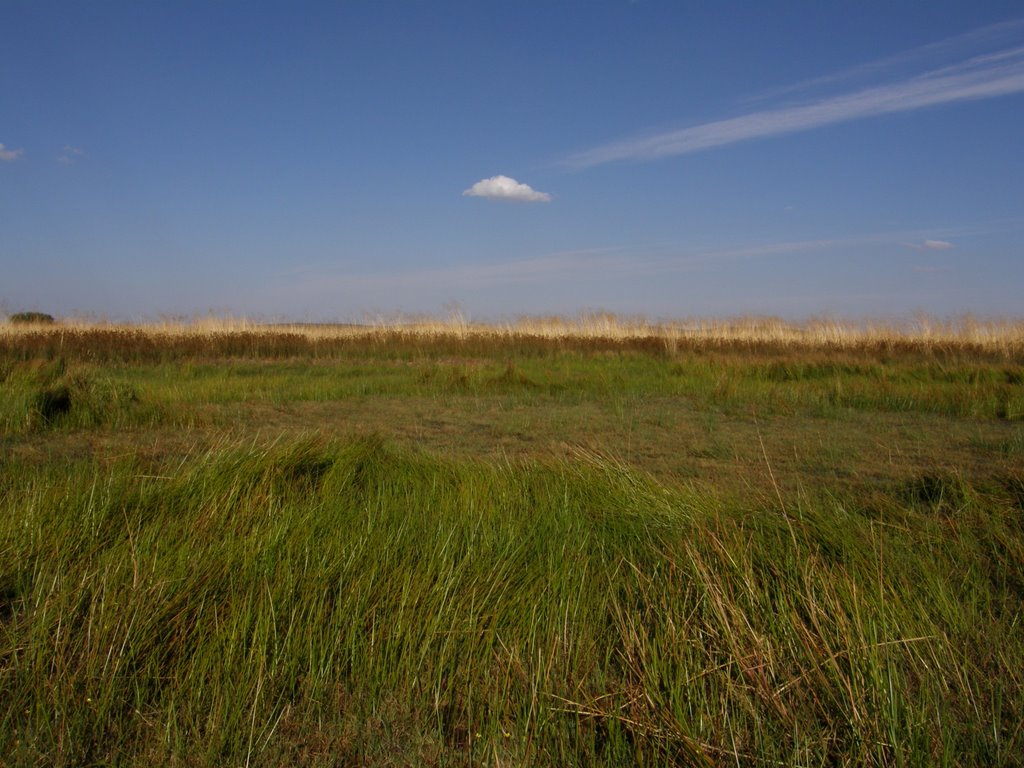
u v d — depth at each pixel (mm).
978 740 2289
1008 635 2873
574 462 4984
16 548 3285
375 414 8344
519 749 2307
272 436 6629
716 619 2820
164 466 4992
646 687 2473
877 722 2301
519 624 2877
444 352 17750
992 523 3902
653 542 3611
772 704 2443
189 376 11875
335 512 3809
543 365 15242
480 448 6414
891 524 3867
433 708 2516
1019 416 8320
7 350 14703
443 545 3414
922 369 13094
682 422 7922
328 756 2295
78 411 6957
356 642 2740
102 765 2211
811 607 2834
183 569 3080
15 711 2389
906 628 2803
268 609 2811
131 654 2576
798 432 7367
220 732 2305
